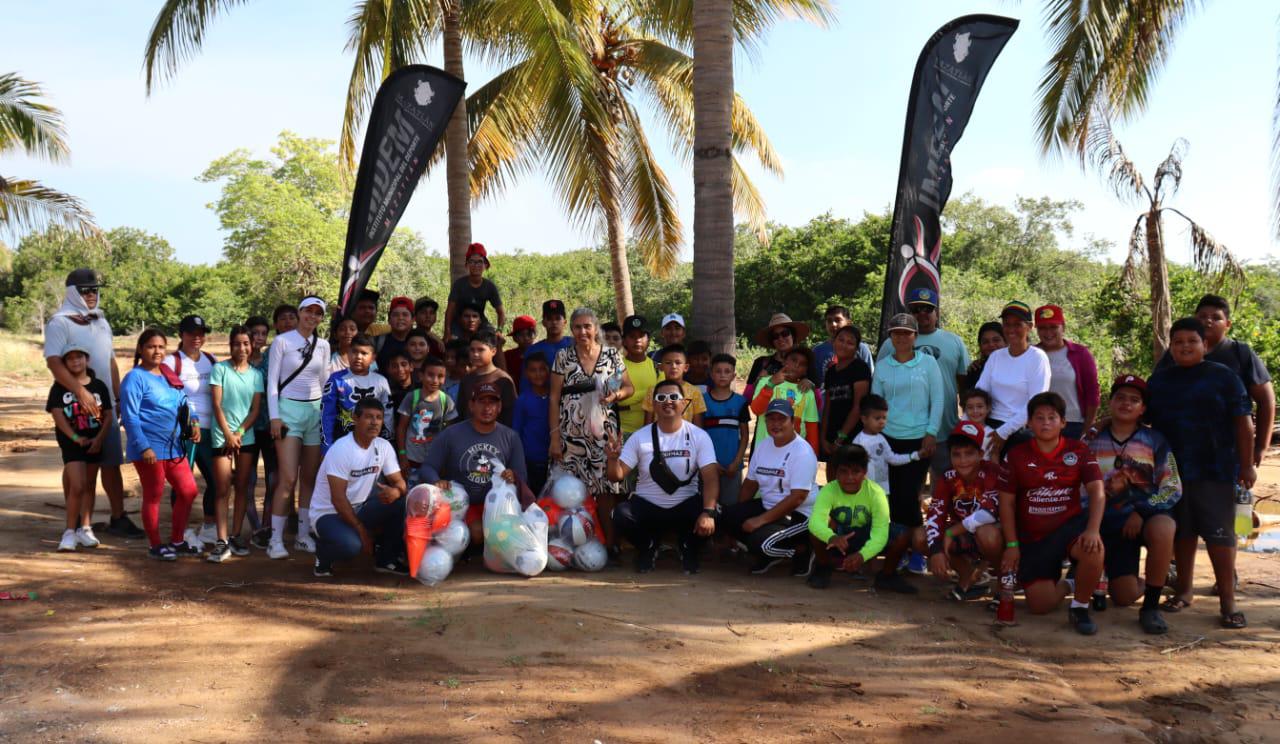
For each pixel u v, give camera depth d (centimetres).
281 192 4106
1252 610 611
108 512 866
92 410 703
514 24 1144
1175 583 629
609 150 1206
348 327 770
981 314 2444
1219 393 579
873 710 437
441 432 699
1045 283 3384
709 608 593
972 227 3469
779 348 774
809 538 689
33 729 394
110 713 412
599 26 1603
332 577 655
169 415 685
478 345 725
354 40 1227
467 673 469
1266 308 2559
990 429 680
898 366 714
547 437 738
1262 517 939
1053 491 588
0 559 666
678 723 416
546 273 4944
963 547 627
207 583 630
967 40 858
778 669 486
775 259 3391
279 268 4109
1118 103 1176
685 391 744
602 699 440
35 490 977
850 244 3225
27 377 2878
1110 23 1066
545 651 502
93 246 2027
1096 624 583
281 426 714
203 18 1139
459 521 666
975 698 455
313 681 454
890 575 662
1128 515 593
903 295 847
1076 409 682
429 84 890
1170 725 432
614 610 577
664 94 1733
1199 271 1467
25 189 1892
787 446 696
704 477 694
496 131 1575
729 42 873
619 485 723
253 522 771
